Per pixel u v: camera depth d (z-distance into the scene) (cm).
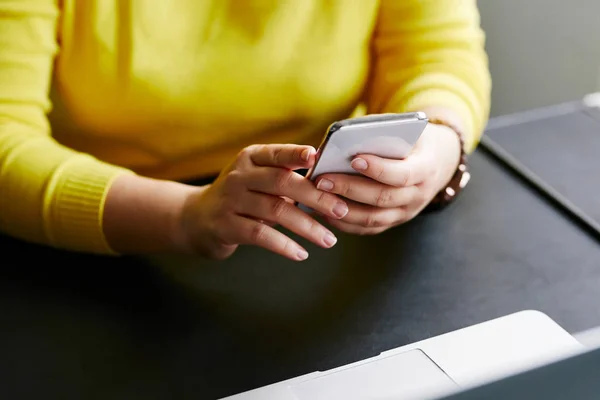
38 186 66
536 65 144
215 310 59
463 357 52
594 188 75
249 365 54
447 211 72
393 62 84
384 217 64
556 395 28
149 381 52
